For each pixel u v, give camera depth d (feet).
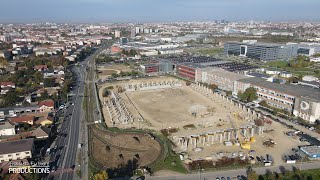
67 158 405.18
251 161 387.55
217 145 442.09
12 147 401.90
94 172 364.79
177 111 597.52
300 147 424.05
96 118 559.79
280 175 355.77
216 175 361.10
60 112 595.47
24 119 520.42
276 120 545.03
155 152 419.95
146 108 618.03
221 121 539.70
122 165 383.45
